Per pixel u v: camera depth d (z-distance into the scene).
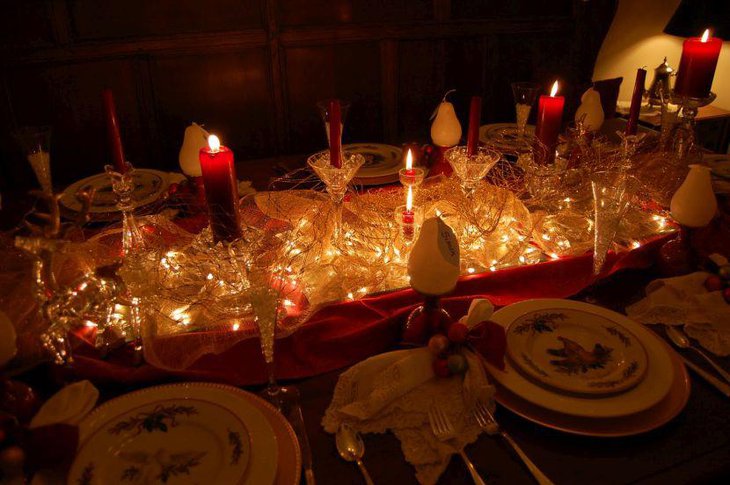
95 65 1.93
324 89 2.21
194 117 2.12
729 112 2.14
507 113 2.48
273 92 2.16
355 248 1.00
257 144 2.23
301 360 0.84
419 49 2.24
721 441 0.70
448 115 1.30
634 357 0.78
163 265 0.93
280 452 0.66
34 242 0.66
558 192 1.22
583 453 0.69
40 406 0.71
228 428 0.66
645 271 1.07
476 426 0.70
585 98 1.50
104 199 1.19
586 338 0.83
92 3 1.86
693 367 0.81
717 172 1.34
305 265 0.96
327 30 2.12
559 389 0.73
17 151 1.92
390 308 0.94
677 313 0.91
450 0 2.21
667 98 1.62
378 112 2.30
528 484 0.65
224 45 2.04
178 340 0.83
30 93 1.89
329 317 0.90
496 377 0.76
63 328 0.74
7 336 0.66
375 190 1.26
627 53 2.60
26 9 1.80
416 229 1.02
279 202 1.12
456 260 0.77
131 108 2.02
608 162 1.32
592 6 2.37
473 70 2.34
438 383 0.74
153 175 1.33
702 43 1.23
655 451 0.69
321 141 2.30
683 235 1.03
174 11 1.96
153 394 0.72
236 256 0.90
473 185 1.10
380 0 2.14
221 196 0.90
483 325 0.78
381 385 0.73
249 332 0.85
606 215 0.92
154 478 0.61
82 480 0.60
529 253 1.07
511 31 2.32
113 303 0.84
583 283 1.02
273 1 2.03
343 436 0.70
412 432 0.70
